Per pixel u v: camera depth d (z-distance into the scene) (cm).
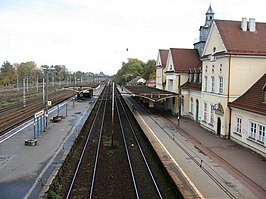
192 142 2091
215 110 2334
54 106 4184
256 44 2241
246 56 2155
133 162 1731
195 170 1466
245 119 1961
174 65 3628
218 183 1304
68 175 1482
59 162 1518
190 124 2858
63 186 1340
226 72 2172
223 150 1884
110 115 3694
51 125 2606
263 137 1761
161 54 4706
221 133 2256
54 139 2044
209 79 2522
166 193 1286
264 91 1827
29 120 2814
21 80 8631
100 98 6091
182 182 1292
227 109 2189
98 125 2964
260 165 1584
